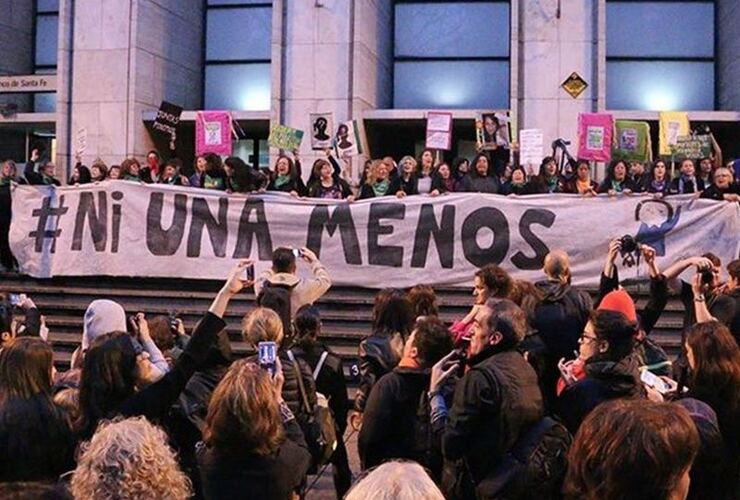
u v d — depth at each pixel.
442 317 9.97
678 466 2.15
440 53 18.19
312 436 4.83
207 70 19.14
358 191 12.16
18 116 18.08
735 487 3.41
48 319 10.79
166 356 5.50
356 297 10.59
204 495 3.54
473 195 10.45
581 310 4.98
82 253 11.29
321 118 13.05
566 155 13.16
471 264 10.39
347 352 9.80
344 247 10.64
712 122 15.75
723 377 3.59
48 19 20.22
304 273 10.63
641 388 3.96
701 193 10.34
